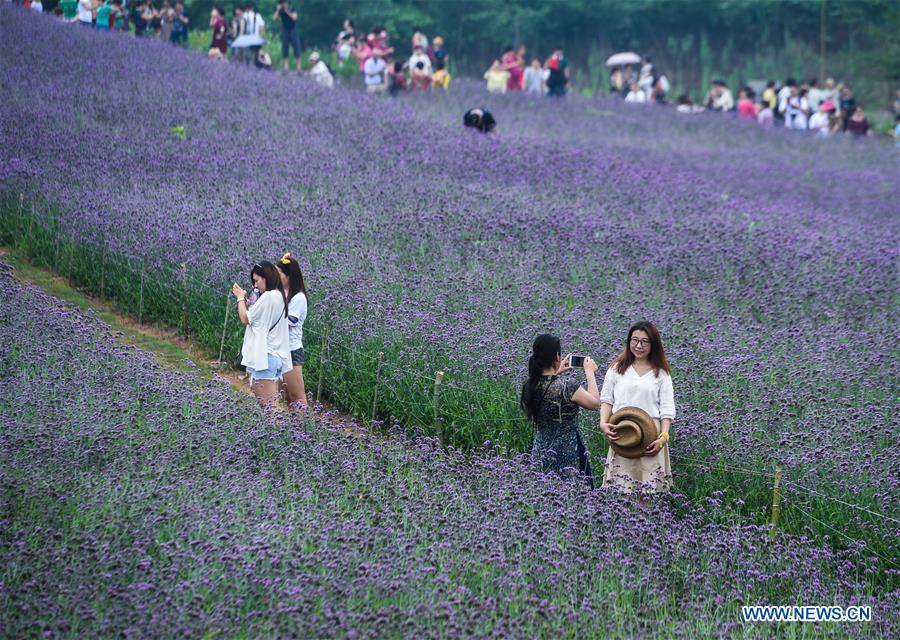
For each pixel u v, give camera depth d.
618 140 54.19
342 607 12.44
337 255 26.34
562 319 23.36
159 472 15.52
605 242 30.61
